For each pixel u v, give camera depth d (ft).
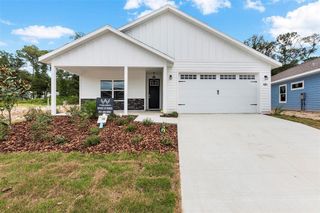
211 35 43.39
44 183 12.13
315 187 12.26
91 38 36.19
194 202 10.78
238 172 14.39
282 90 65.31
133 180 12.62
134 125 24.71
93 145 18.94
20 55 176.45
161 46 43.60
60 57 36.27
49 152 17.33
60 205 10.05
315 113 45.83
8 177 12.86
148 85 49.03
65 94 117.39
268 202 10.75
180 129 26.53
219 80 43.78
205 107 43.60
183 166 15.37
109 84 47.32
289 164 15.71
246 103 43.80
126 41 36.52
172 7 42.57
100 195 10.93
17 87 25.66
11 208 9.82
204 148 19.45
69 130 23.48
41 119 23.86
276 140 22.00
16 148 18.30
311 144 20.59
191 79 43.65
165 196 10.98
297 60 125.29
